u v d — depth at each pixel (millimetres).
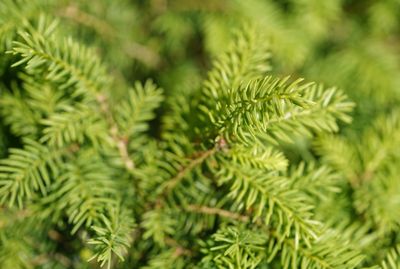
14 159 447
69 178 444
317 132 475
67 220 447
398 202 457
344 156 473
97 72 448
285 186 437
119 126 454
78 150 451
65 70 436
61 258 447
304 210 421
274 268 432
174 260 434
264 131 403
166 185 443
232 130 412
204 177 442
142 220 446
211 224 438
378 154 473
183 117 455
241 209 439
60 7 504
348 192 466
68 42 441
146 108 458
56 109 458
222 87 440
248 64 449
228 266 419
